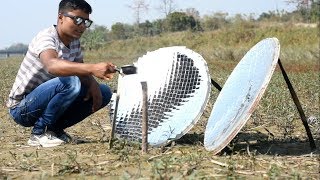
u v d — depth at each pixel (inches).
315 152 114.3
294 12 1061.1
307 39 776.3
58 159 108.7
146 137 112.3
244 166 98.7
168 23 1354.6
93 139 136.7
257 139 133.3
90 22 120.8
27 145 128.2
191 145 123.2
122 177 87.3
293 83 311.4
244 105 105.8
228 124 109.0
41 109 124.0
